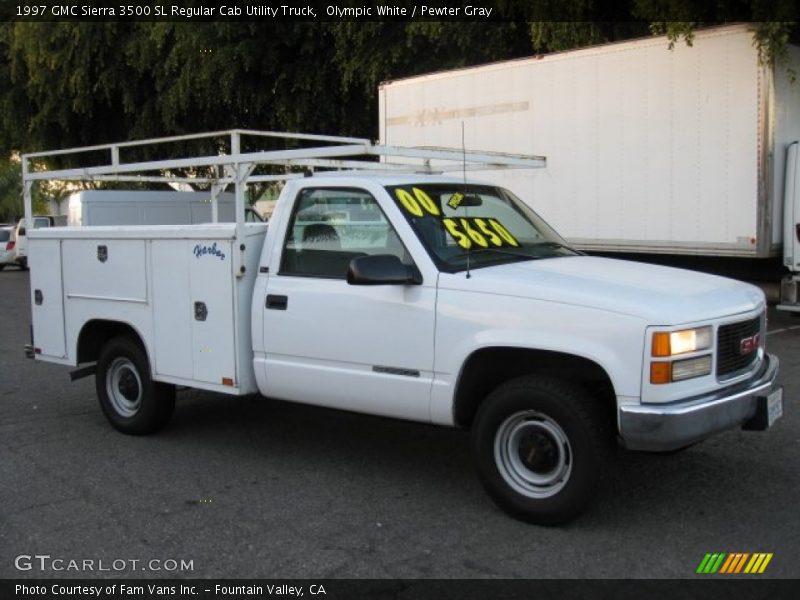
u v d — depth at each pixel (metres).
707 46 9.79
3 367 9.67
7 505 5.03
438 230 5.00
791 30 9.54
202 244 5.66
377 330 4.89
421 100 12.95
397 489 5.21
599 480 4.27
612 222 10.94
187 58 18.42
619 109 10.67
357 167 6.94
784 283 9.96
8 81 23.41
